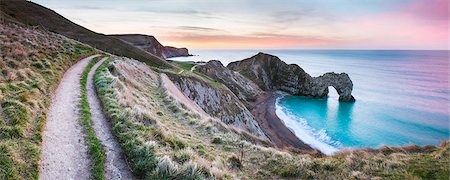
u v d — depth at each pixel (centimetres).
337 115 9775
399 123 8681
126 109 2194
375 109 10831
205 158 1827
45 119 1775
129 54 11419
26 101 1891
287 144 6612
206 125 2806
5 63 2689
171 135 2014
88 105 2316
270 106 10825
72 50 5353
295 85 14350
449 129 8019
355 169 1764
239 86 12331
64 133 1672
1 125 1472
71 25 13912
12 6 13000
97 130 1830
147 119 2227
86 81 3241
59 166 1323
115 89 2847
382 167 1748
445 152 1950
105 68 4150
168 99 3709
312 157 2198
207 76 11775
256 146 2331
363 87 16438
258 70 15238
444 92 14575
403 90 15325
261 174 1738
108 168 1409
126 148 1608
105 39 12481
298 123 8525
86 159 1435
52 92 2445
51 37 5944
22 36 4566
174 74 7456
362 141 6925
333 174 1712
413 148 2389
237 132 3478
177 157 1612
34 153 1324
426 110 10506
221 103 7556
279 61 15512
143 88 4209
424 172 1619
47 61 3375
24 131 1502
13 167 1164
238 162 1872
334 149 6294
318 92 13550
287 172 1741
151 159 1489
